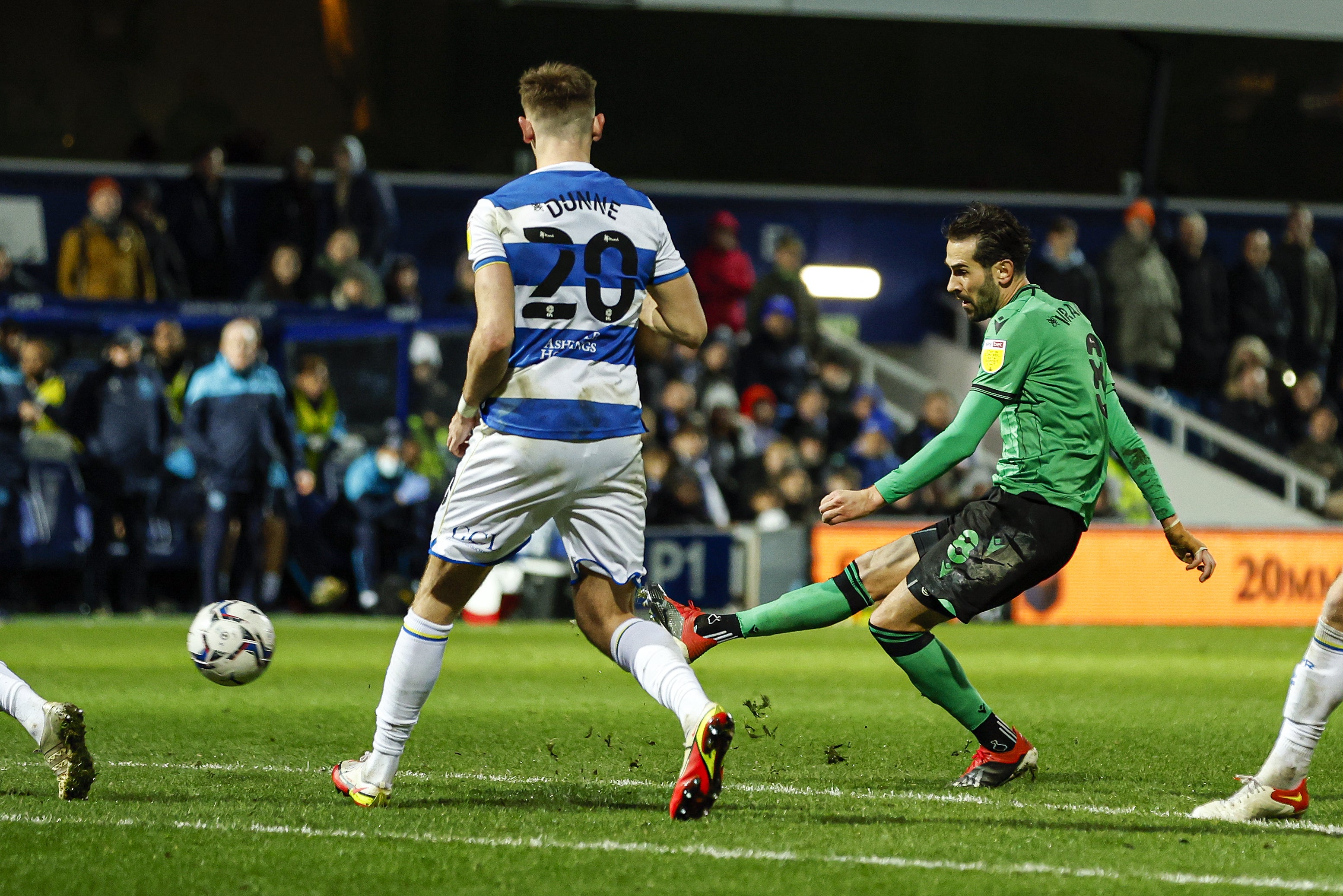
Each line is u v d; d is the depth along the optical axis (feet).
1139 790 59.62
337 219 189.37
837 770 64.28
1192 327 210.38
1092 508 58.08
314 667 109.91
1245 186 256.73
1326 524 199.41
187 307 167.43
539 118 52.31
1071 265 195.62
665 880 41.65
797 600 59.41
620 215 51.65
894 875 42.52
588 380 50.37
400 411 169.68
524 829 48.62
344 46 228.43
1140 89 250.57
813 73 249.55
